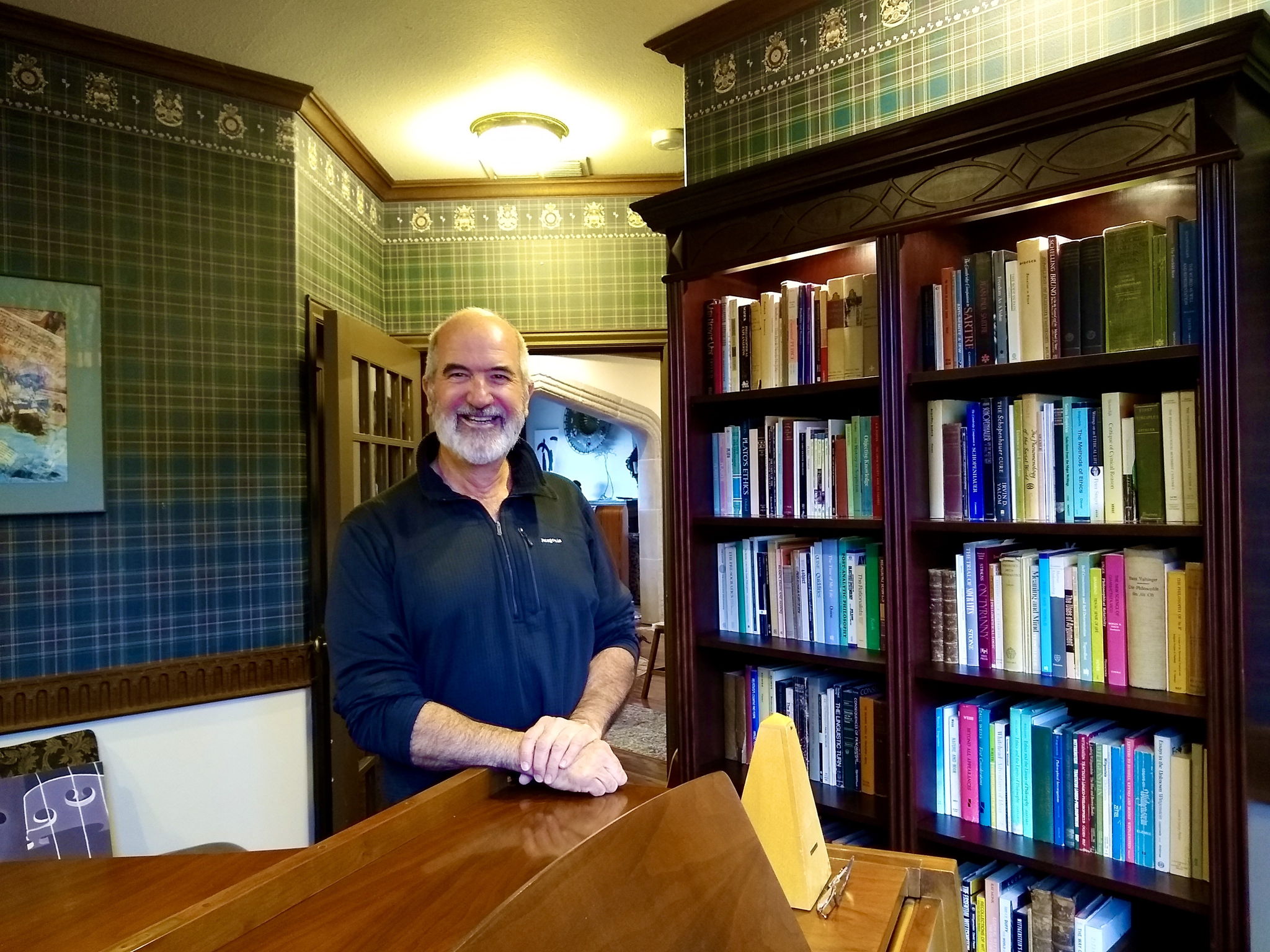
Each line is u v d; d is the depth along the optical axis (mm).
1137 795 1666
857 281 2064
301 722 2812
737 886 770
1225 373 1504
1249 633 1511
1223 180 1497
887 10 2107
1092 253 1717
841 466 2121
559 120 3047
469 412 1548
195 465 2631
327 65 2650
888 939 910
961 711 1933
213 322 2678
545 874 619
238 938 707
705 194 2203
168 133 2611
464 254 3678
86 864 1109
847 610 2143
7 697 2303
